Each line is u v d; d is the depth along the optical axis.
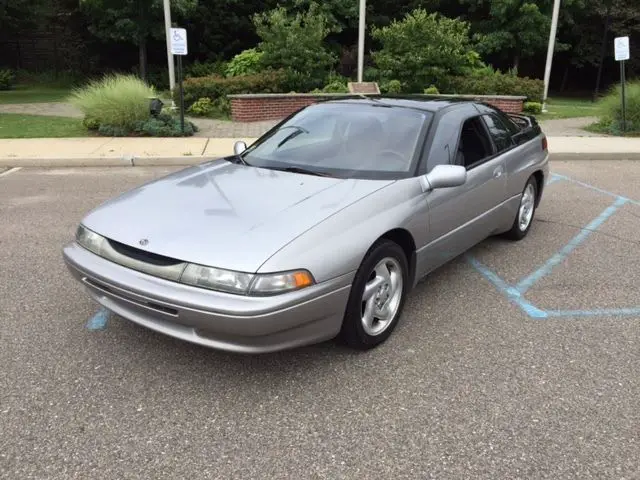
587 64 32.72
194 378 3.26
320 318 3.07
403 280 3.71
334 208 3.32
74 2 26.44
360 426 2.86
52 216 6.55
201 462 2.60
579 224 6.48
